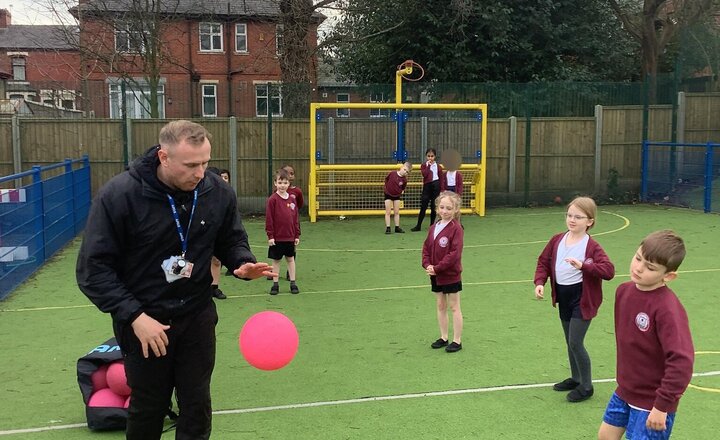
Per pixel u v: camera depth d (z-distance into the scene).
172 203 3.04
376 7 20.22
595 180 17.45
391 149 15.48
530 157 17.09
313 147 14.88
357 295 8.26
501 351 6.02
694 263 9.86
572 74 20.00
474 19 19.33
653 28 20.17
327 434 4.31
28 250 9.48
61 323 7.09
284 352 3.28
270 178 16.11
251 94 17.11
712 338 6.34
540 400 4.86
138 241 3.04
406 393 5.02
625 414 3.28
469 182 15.73
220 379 5.36
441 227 5.93
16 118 15.23
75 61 27.20
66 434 4.35
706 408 4.67
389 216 13.29
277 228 8.23
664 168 17.11
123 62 22.72
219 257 3.45
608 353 5.91
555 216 15.38
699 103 17.75
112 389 4.37
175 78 31.73
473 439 4.22
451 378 5.34
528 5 19.52
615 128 17.41
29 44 37.38
